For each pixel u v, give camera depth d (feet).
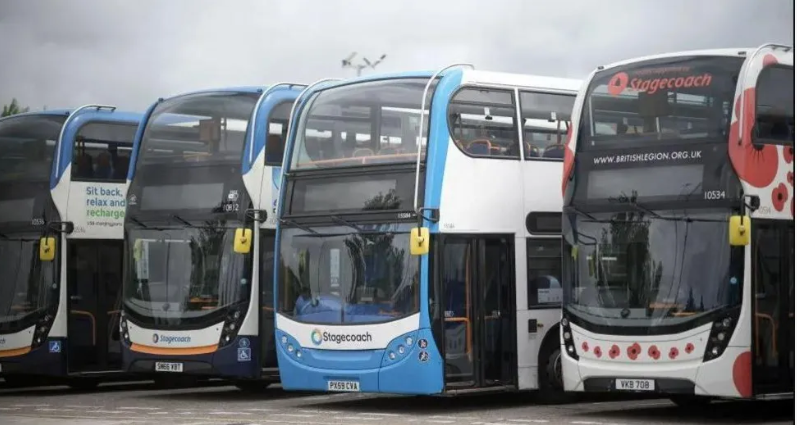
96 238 93.25
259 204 82.43
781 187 65.16
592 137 68.74
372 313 72.33
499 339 74.49
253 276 82.12
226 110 84.38
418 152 72.08
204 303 83.05
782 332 64.80
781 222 65.00
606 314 66.54
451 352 71.61
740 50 65.21
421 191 71.56
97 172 93.66
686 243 64.64
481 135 74.43
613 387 65.98
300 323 74.74
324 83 77.46
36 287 92.02
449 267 71.92
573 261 68.28
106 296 93.35
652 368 64.85
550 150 78.18
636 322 65.41
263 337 82.53
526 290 75.97
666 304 64.80
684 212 64.90
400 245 71.97
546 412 72.18
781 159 65.21
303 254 75.31
